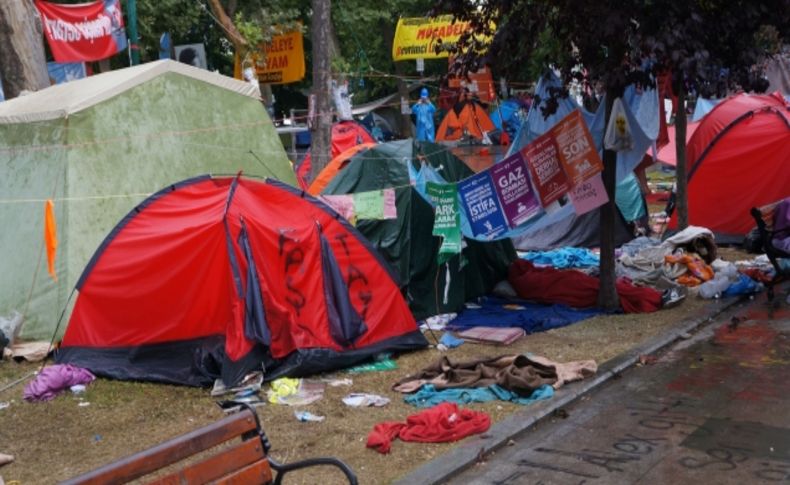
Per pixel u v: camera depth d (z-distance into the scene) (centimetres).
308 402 677
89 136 888
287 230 785
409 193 973
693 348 819
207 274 754
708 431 582
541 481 509
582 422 614
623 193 1493
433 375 731
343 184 1034
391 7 2506
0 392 730
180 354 761
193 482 347
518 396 659
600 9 861
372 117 2750
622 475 512
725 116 1413
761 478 500
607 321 937
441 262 908
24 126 908
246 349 726
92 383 746
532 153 921
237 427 370
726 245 1397
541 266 1166
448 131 1942
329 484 506
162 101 959
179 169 956
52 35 1357
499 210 929
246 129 1037
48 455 581
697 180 1417
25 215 885
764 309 982
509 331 878
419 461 540
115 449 590
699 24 820
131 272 771
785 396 652
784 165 1347
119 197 892
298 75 1986
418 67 2139
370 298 824
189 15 2086
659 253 1150
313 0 1300
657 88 1045
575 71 1029
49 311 847
